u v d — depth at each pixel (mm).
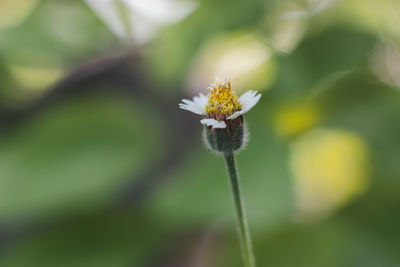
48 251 295
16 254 302
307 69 282
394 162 278
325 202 306
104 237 297
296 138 301
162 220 281
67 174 296
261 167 276
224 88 215
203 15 278
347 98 295
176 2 295
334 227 287
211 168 283
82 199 293
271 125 286
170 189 285
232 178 213
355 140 291
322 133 294
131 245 293
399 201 287
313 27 286
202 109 216
